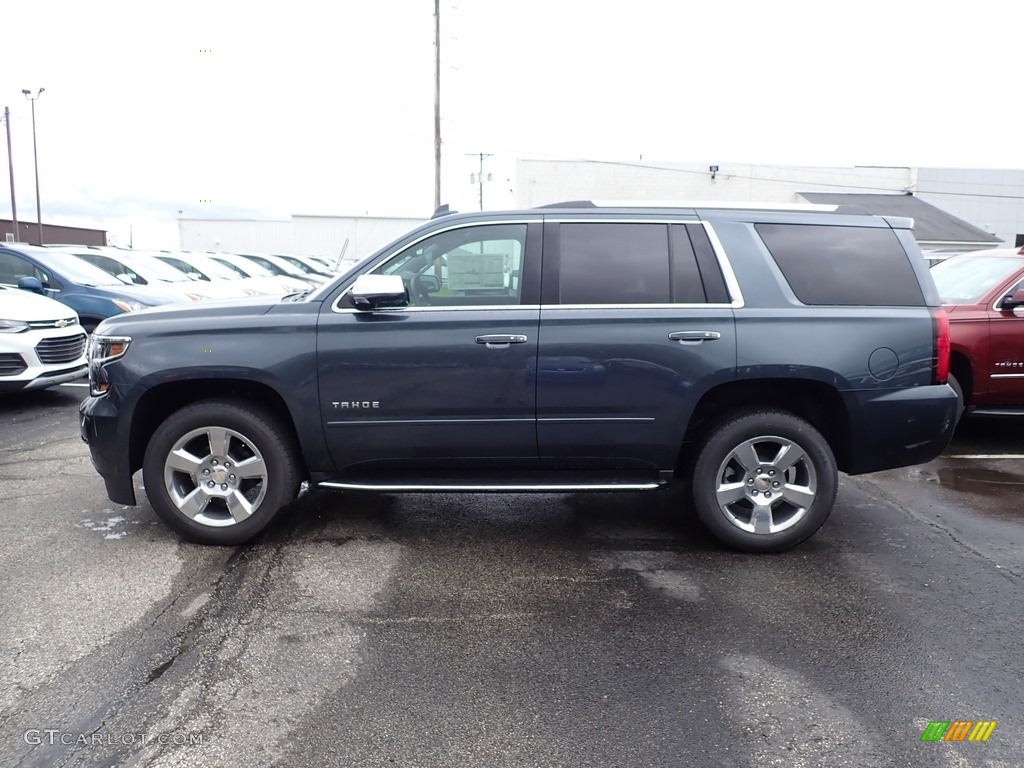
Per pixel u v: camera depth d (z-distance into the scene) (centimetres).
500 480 438
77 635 339
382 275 432
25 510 503
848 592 393
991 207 4584
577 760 259
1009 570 423
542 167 4291
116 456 436
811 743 269
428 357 420
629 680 309
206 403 432
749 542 438
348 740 269
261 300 461
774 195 4384
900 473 618
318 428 427
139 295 1028
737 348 420
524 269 430
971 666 322
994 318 663
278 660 321
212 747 264
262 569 415
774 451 444
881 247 444
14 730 271
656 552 447
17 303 817
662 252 434
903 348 427
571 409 424
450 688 302
